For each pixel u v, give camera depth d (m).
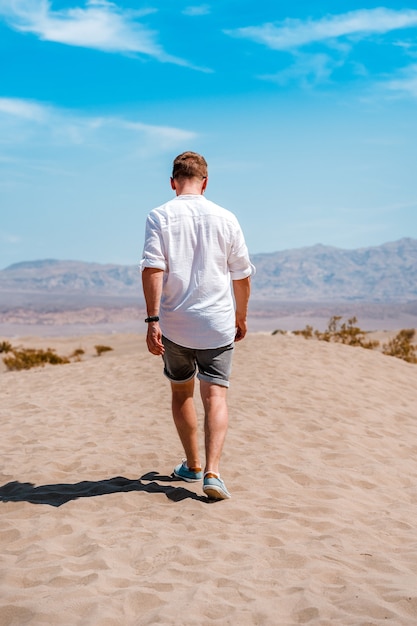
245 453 6.26
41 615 2.94
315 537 4.07
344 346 13.97
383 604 3.06
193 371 4.94
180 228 4.63
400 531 4.30
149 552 3.71
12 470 5.79
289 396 9.06
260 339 14.39
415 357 18.62
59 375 12.59
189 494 4.84
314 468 5.81
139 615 3.02
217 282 4.66
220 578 3.35
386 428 7.86
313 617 2.98
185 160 4.85
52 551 3.75
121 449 6.52
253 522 4.30
